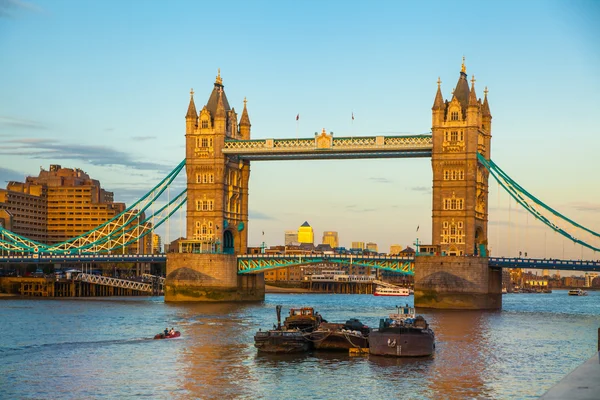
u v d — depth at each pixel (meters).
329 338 99.75
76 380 79.88
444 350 103.31
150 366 88.56
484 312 185.50
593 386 23.56
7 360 92.94
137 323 143.62
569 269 198.25
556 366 90.75
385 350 95.50
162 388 75.81
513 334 126.56
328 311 189.00
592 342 115.38
